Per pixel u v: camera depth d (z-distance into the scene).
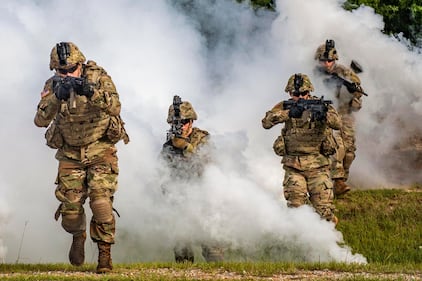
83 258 14.43
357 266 14.41
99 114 13.69
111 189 13.80
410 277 13.37
